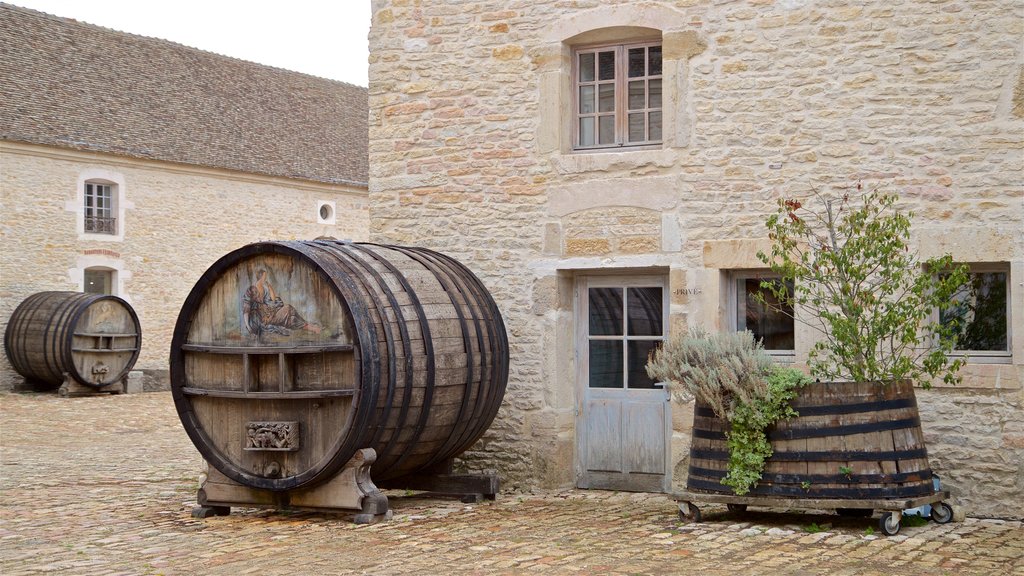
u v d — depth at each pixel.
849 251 6.62
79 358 17.80
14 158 19.00
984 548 5.83
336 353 6.79
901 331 7.02
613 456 8.34
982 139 7.03
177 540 6.36
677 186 7.82
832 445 6.29
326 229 25.25
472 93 8.53
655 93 8.15
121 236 20.75
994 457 6.93
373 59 8.88
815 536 6.16
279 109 25.92
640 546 5.94
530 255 8.31
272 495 7.03
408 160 8.74
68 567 5.64
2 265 18.81
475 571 5.35
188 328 7.20
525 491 8.25
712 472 6.61
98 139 20.34
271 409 6.96
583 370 8.45
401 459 7.09
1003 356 7.05
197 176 22.17
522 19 8.37
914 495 6.26
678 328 7.78
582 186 8.12
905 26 7.22
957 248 7.05
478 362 7.33
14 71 20.38
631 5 7.97
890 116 7.25
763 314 7.76
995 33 7.01
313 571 5.43
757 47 7.61
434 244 8.63
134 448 11.49
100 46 22.84
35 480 9.05
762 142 7.59
